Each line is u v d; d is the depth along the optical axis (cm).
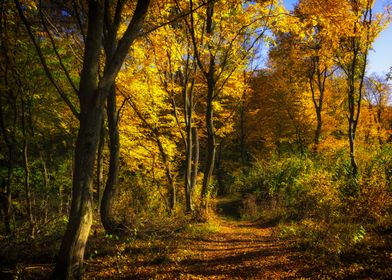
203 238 1199
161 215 1313
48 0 1024
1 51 1220
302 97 3025
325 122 2986
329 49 1736
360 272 620
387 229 923
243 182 2977
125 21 1365
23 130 1292
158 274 725
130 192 1602
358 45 1570
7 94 1340
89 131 657
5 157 1617
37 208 1286
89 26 680
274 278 672
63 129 1866
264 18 1405
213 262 845
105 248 930
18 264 768
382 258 672
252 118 3478
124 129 1761
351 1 1502
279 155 3247
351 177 1481
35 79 1444
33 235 980
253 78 3425
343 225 971
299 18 1395
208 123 1552
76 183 648
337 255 736
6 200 1207
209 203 1612
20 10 667
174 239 1107
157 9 1281
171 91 1638
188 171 1518
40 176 1798
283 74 3166
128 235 1058
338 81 2998
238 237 1277
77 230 639
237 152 4119
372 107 4041
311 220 1154
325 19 1372
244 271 744
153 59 1473
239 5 1338
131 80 1479
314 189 1473
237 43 1485
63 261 632
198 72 1741
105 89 672
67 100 670
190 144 1522
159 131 1894
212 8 1324
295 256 827
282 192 2012
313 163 2161
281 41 2403
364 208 1098
